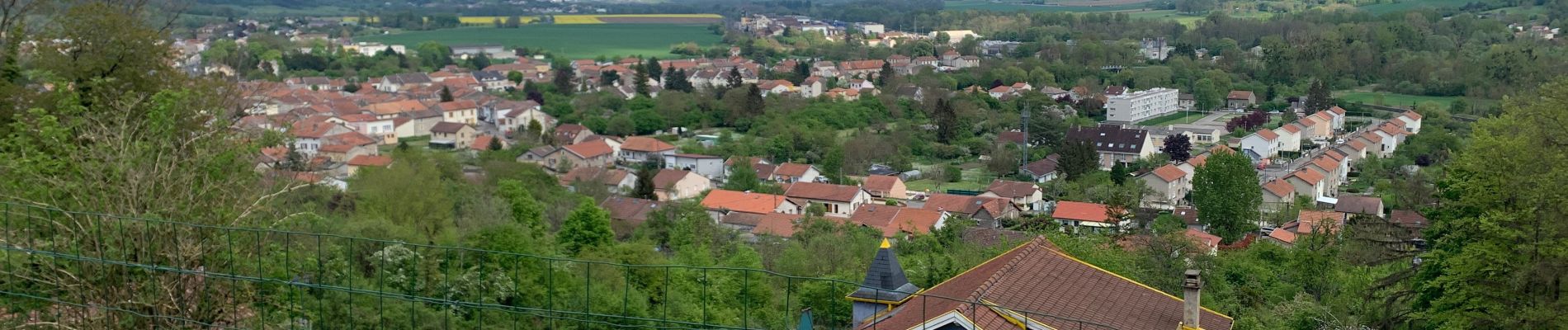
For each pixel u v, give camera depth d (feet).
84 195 96.32
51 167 101.71
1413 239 180.55
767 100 536.83
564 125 476.54
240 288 100.99
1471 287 104.99
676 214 249.96
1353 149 425.69
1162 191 356.59
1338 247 175.83
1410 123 470.80
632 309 117.39
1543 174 105.50
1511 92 529.04
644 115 495.41
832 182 379.76
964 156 443.73
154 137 106.01
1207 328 90.89
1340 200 296.30
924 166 425.28
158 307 94.38
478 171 335.47
